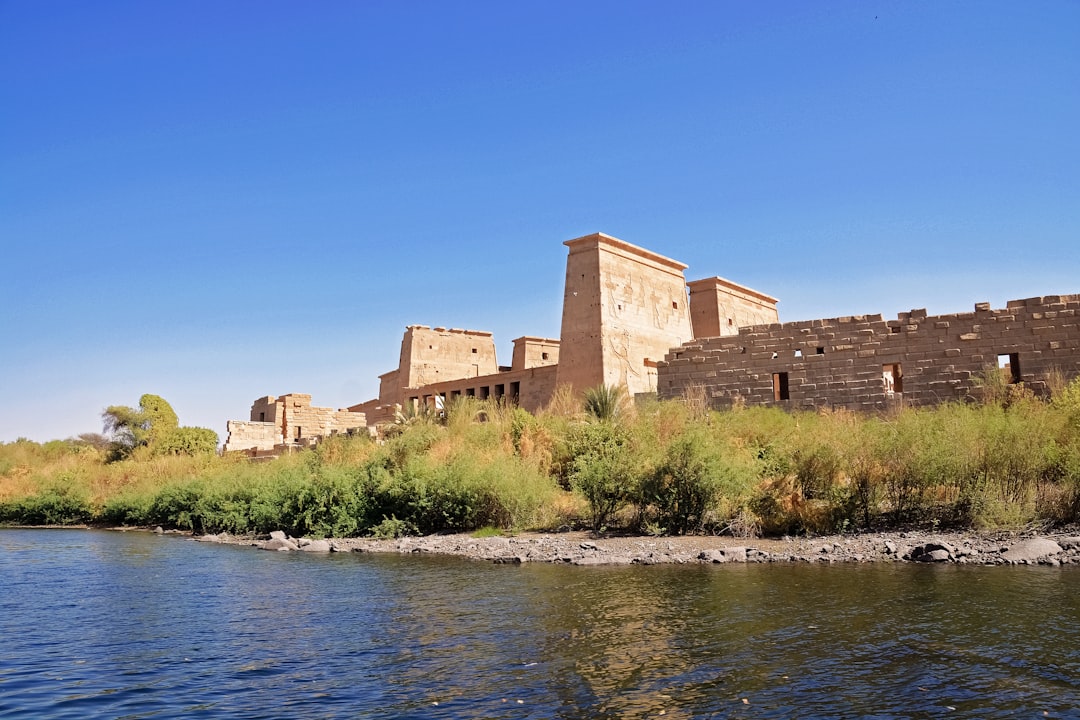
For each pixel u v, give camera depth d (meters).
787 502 19.64
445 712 8.00
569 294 36.25
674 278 40.81
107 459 53.66
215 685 9.23
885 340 29.05
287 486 28.39
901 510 19.23
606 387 30.25
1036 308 27.03
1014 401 24.44
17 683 9.50
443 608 13.10
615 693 8.36
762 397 30.80
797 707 7.76
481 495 24.03
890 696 7.95
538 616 12.12
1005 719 7.29
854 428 20.94
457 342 56.53
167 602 14.93
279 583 16.86
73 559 22.91
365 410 60.78
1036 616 10.66
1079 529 16.88
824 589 13.09
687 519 20.58
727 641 10.15
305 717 8.00
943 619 10.70
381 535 24.80
